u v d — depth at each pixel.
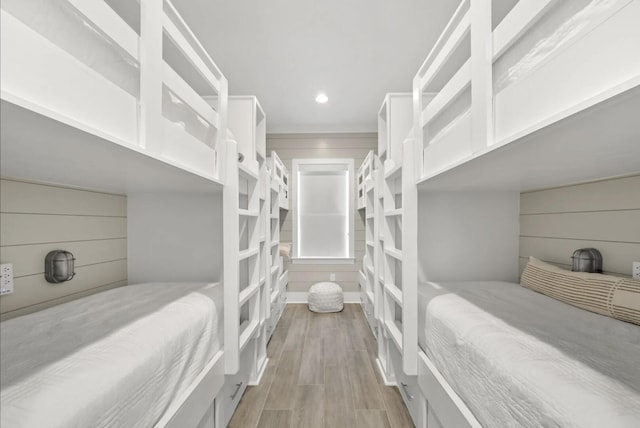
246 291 1.89
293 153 4.77
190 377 1.22
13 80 0.55
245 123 2.37
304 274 4.73
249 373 2.18
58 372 0.77
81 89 0.70
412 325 1.60
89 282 1.76
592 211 1.62
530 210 2.07
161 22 1.01
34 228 1.44
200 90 2.91
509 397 0.83
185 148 1.24
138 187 1.66
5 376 0.75
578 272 1.56
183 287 1.80
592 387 0.70
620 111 0.58
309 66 2.91
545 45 0.77
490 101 0.96
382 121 2.86
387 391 2.10
